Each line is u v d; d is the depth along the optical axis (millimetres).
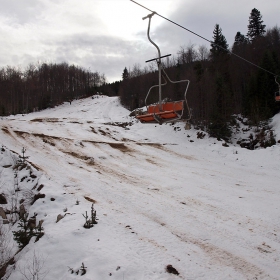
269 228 6379
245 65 37062
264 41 42406
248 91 27797
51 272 4680
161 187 9547
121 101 55125
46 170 10562
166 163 13352
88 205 7445
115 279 4305
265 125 23391
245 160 14266
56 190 8297
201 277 4496
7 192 8648
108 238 5559
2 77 65125
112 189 9078
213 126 20531
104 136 19516
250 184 10195
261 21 57344
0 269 5129
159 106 5727
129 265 4652
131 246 5328
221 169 12586
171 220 6785
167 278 4387
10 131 17438
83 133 19875
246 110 26906
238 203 8039
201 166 13055
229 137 21781
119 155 14320
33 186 8953
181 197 8531
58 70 72625
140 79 52031
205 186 9789
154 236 5879
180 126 22266
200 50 55812
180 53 56438
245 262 5004
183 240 5781
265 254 5289
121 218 6734
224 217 7004
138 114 6699
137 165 12711
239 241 5777
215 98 22203
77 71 78750
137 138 19344
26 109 54188
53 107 56938
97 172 11086
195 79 25375
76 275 4492
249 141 21234
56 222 6312
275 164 13023
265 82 26219
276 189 9523
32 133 17234
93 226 6004
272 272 4715
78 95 76250
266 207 7695
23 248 5551
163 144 17703
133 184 9812
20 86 60438
